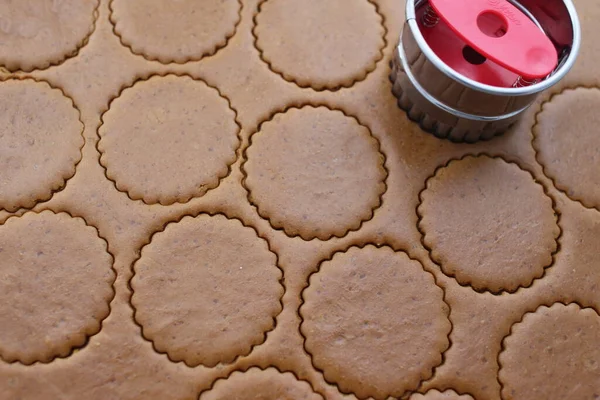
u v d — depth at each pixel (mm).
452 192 500
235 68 514
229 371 474
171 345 475
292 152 502
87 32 514
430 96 490
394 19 526
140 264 484
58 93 504
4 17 512
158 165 497
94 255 484
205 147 500
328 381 475
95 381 470
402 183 500
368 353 478
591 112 517
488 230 495
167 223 490
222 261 486
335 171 500
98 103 504
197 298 481
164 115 504
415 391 476
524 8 497
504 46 479
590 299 489
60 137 498
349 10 526
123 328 476
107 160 496
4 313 475
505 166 505
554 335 483
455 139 507
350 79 515
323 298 483
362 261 489
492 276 489
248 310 481
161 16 519
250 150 501
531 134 511
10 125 498
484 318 484
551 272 491
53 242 484
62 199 490
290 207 494
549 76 485
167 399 470
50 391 468
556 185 504
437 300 485
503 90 472
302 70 514
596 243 496
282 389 473
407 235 493
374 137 507
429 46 492
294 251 489
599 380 479
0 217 486
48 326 474
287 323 480
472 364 479
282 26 521
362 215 495
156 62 512
